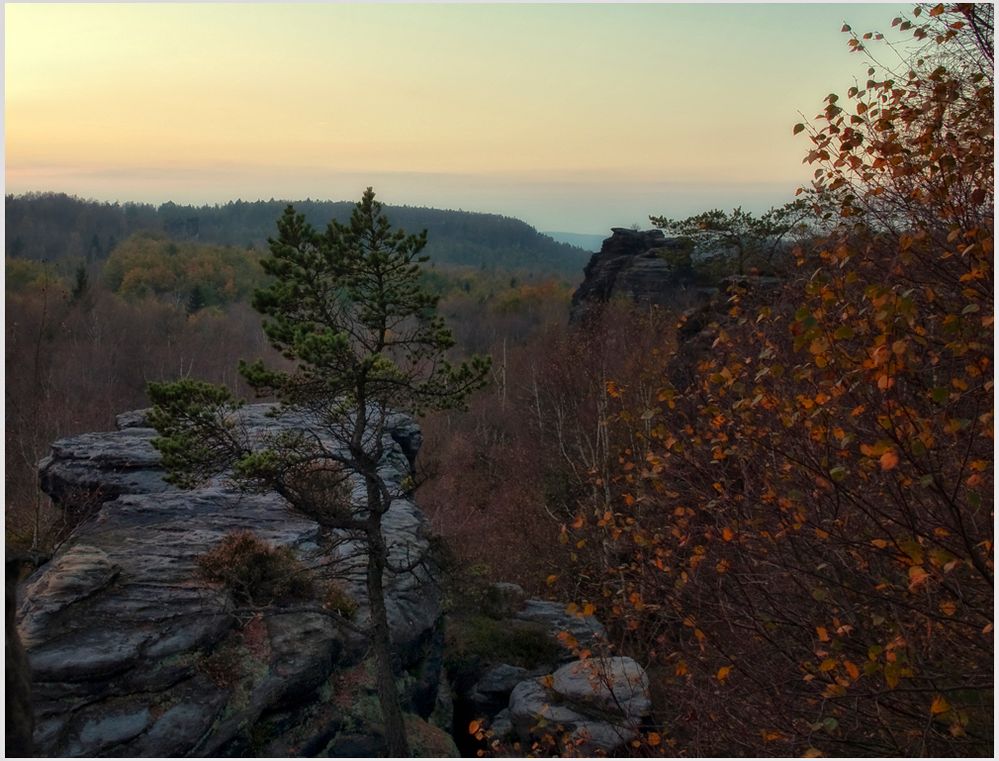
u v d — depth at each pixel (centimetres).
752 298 1370
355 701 1394
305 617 1442
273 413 1300
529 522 3266
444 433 5425
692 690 1048
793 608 991
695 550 989
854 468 862
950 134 848
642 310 4847
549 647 2083
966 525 764
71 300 6975
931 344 804
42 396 4384
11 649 649
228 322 9556
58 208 18912
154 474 2036
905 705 852
